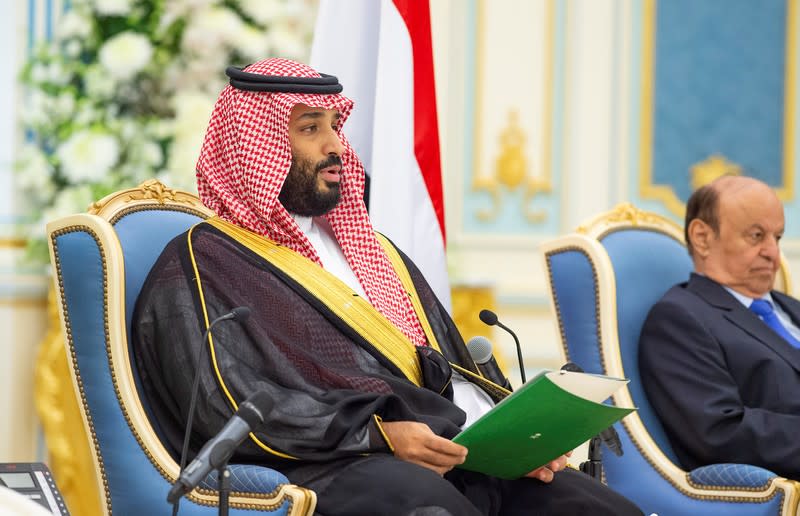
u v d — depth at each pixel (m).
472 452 5.37
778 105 12.88
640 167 12.84
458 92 12.82
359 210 6.40
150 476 5.48
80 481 9.19
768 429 6.66
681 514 6.64
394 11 7.75
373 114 7.80
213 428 5.36
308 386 5.48
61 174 9.59
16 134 9.76
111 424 5.56
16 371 9.28
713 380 6.89
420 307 6.43
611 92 12.84
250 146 6.02
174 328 5.56
